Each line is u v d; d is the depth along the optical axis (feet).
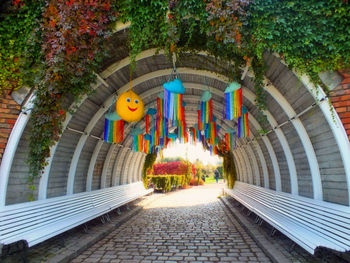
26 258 11.93
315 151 14.05
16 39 12.64
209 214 26.89
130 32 12.42
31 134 12.62
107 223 21.17
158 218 24.82
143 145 28.60
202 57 16.25
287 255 12.98
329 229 11.48
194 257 13.88
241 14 11.11
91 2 11.53
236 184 36.32
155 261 13.34
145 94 23.40
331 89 11.71
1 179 12.27
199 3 11.41
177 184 60.75
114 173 29.01
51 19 11.86
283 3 11.05
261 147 23.03
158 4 11.76
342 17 10.89
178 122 21.81
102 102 19.53
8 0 12.26
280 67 13.38
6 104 12.97
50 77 11.91
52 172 17.11
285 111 14.69
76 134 18.92
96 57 12.27
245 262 13.05
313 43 11.55
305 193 15.84
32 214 13.60
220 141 37.01
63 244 14.70
